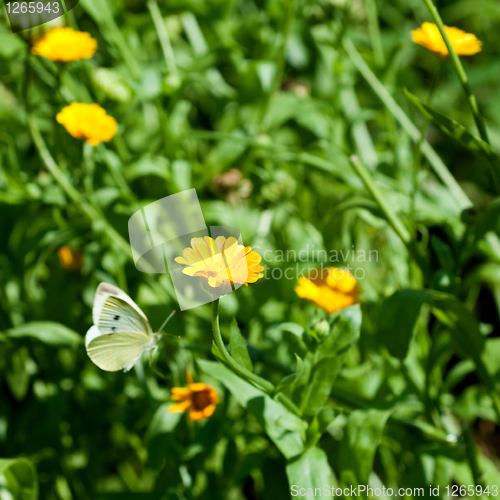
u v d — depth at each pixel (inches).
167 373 82.4
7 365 83.0
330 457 81.9
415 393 80.6
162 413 79.2
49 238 82.7
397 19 94.4
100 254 83.0
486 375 79.4
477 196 90.7
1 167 82.8
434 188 85.7
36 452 82.2
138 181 85.3
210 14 87.7
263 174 85.1
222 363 75.7
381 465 82.7
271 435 76.9
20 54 84.6
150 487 83.8
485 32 94.5
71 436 83.4
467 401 81.8
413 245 79.4
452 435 79.4
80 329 83.5
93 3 84.9
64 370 83.3
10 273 84.5
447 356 85.4
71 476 82.4
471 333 79.1
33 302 83.5
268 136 85.9
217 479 81.0
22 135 85.9
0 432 83.3
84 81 84.7
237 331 75.9
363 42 91.4
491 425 85.2
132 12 88.7
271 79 84.7
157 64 86.7
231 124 85.8
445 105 92.8
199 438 79.3
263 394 77.2
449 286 79.1
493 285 87.0
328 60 88.1
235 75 89.5
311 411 76.9
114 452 84.8
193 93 89.0
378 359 82.0
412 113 91.0
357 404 79.4
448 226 82.0
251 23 87.8
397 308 77.9
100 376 83.2
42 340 80.9
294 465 76.7
